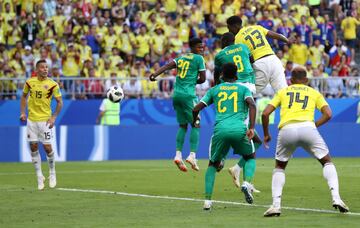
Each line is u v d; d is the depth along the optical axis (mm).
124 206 36656
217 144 34094
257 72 44531
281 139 32281
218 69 41219
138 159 74750
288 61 84562
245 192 35250
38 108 45531
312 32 92438
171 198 39938
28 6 88438
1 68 80938
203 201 38438
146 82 80250
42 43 83938
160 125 75250
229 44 41312
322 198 39312
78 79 78375
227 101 34219
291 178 51438
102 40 85375
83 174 56188
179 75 49625
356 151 77812
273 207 32156
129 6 91125
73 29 85812
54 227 30031
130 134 74812
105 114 77625
